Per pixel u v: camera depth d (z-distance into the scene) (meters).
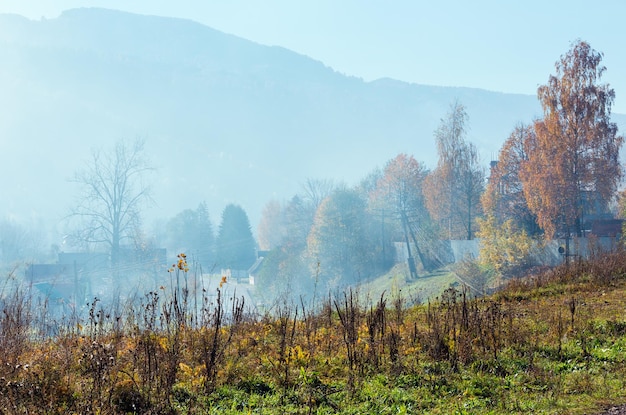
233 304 11.95
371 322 11.05
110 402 7.18
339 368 9.37
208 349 9.46
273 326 12.65
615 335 11.58
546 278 21.75
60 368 8.62
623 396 8.10
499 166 57.00
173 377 8.20
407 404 7.96
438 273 55.12
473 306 13.55
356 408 7.73
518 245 44.00
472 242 55.69
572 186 44.47
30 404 7.24
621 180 48.03
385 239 68.19
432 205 61.47
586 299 16.55
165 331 10.73
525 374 9.22
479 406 7.90
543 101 46.44
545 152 45.94
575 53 45.00
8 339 9.56
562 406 7.77
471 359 9.87
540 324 12.84
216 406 7.73
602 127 44.91
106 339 10.38
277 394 8.21
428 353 10.20
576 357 10.20
